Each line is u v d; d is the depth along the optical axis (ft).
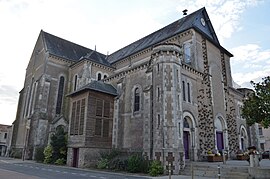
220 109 88.48
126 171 56.85
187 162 61.11
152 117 62.28
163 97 59.98
